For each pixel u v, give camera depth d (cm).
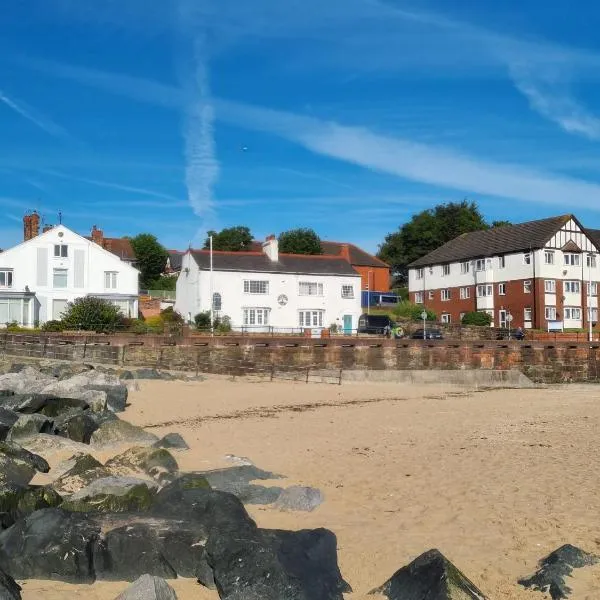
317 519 941
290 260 6269
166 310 6019
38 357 3750
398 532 882
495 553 796
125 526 705
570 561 734
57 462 1166
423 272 8150
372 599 650
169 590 602
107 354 3831
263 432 1769
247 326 5466
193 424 1906
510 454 1438
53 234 5612
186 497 828
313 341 4281
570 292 6906
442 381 4191
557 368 4866
